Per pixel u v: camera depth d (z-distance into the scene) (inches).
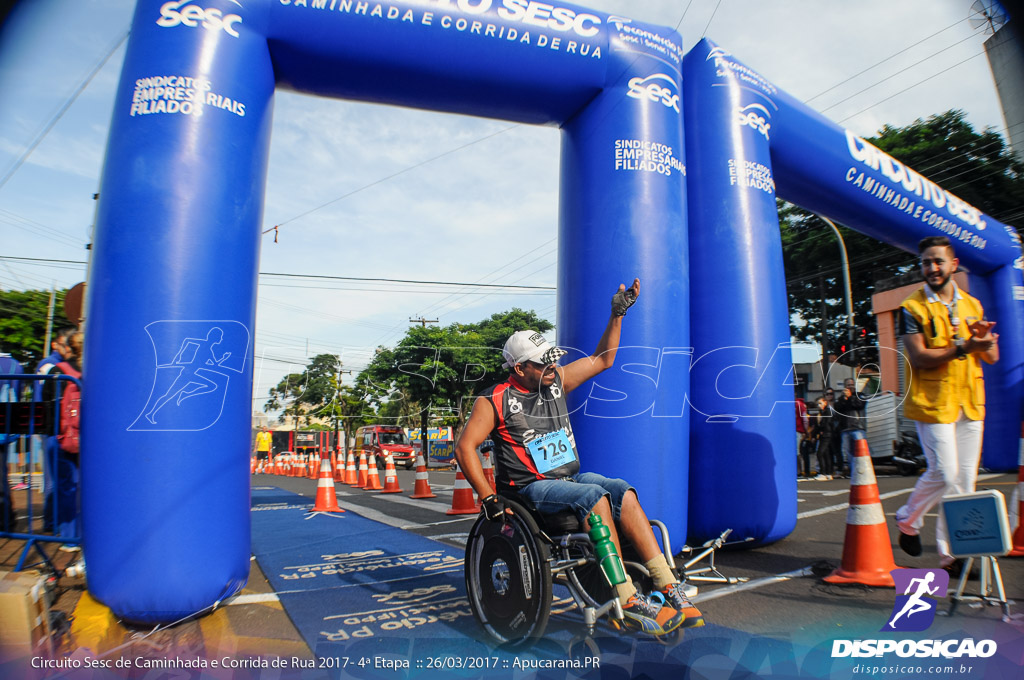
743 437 165.3
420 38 146.8
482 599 106.2
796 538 189.0
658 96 166.7
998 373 345.1
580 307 159.3
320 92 153.1
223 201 121.6
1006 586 128.2
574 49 159.2
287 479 649.6
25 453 209.5
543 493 104.1
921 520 138.0
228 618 116.5
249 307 125.6
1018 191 506.3
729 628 107.0
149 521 108.1
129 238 115.0
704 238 174.9
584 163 165.5
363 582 143.3
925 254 132.6
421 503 327.9
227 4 130.0
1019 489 159.9
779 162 204.7
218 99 124.3
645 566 106.6
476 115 167.6
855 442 140.1
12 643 88.9
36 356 775.1
